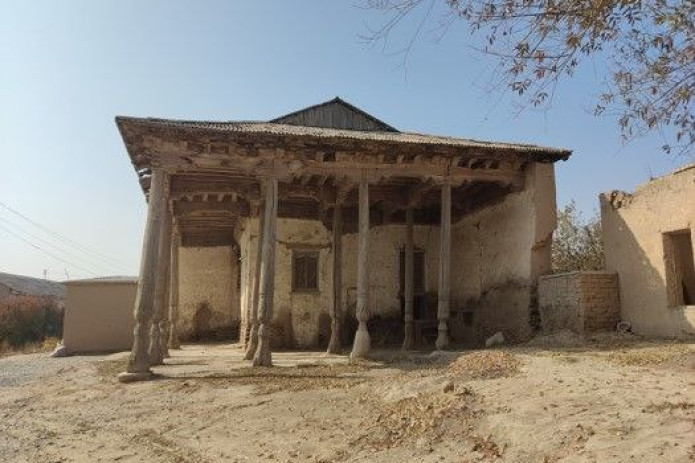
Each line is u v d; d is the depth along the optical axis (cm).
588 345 1143
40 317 2930
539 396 653
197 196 1728
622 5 467
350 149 1377
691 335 1102
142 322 1134
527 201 1510
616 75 548
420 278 1958
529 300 1473
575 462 468
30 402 958
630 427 513
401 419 673
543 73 511
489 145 1455
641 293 1241
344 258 1900
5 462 623
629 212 1288
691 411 533
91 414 834
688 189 1126
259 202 1634
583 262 2077
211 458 613
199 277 2361
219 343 2220
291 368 1162
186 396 908
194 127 1244
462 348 1533
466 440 579
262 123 1611
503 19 499
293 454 607
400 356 1298
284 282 1828
